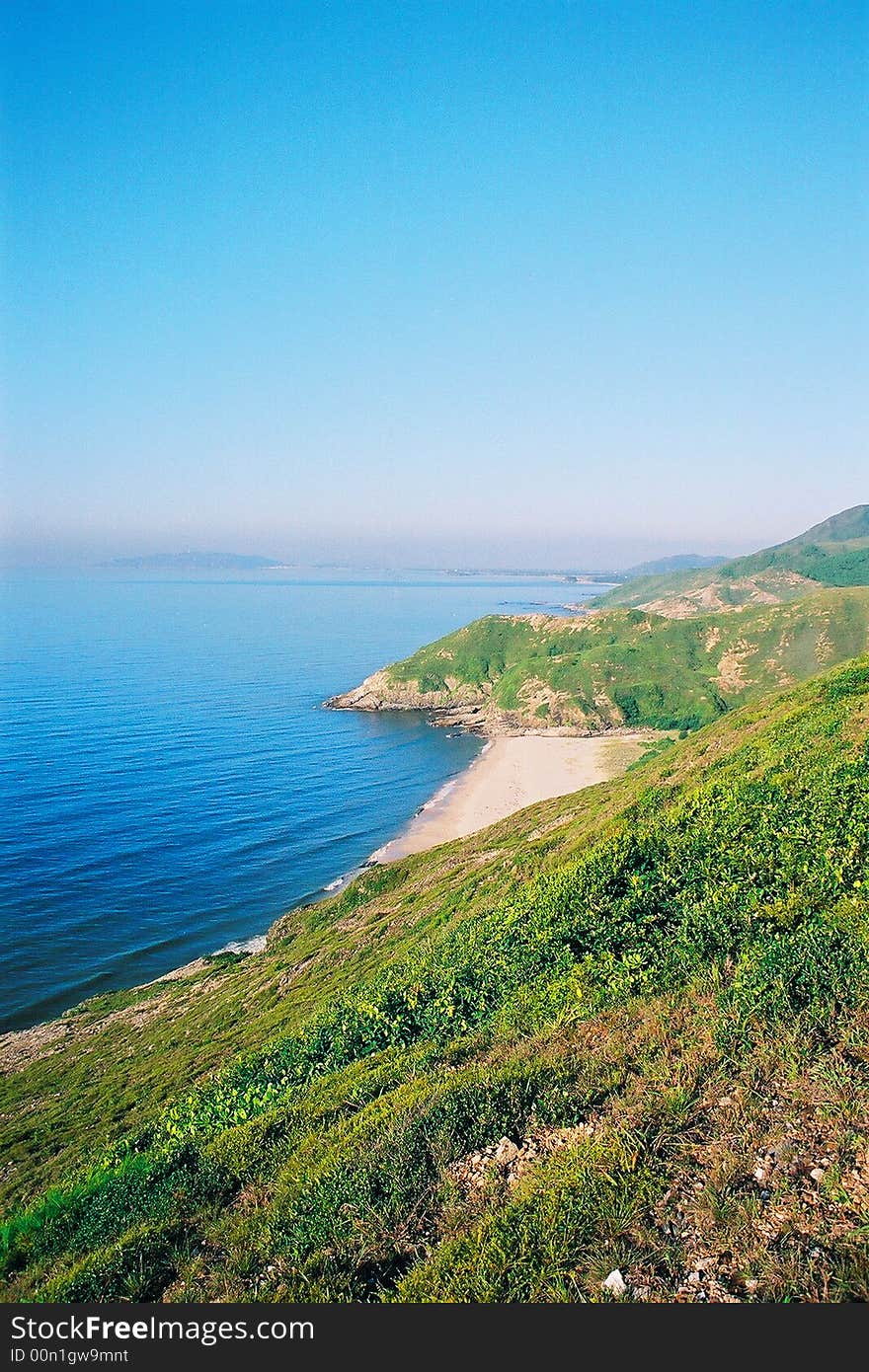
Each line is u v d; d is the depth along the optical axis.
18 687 181.62
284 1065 16.17
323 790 110.00
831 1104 7.51
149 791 105.06
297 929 51.75
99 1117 26.45
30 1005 51.00
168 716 156.12
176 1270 8.66
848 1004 9.12
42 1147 25.17
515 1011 13.28
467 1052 12.20
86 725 143.38
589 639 190.38
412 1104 10.00
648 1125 8.02
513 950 16.28
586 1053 10.29
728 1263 6.20
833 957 10.05
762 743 30.00
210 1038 32.62
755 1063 8.53
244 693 186.75
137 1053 35.25
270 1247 8.23
